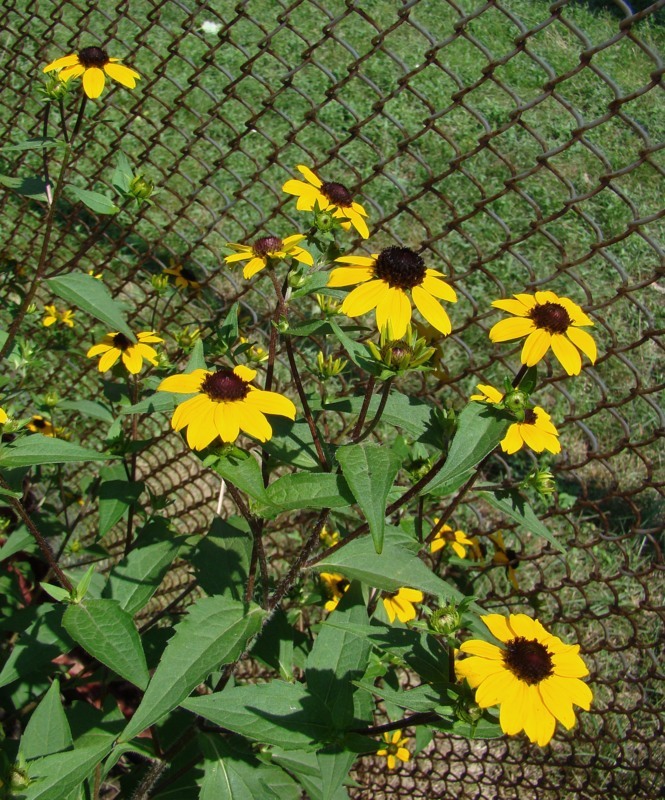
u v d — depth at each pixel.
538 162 0.48
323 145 1.26
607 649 0.54
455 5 0.48
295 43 1.46
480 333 0.94
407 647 0.43
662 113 1.33
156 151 1.15
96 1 0.66
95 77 0.52
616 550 0.74
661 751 0.62
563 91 1.36
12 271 0.70
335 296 0.46
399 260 0.43
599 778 0.62
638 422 0.84
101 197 0.54
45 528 0.63
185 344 0.58
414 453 0.52
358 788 0.65
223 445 0.40
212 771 0.46
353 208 0.48
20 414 0.73
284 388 0.63
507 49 1.44
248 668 0.70
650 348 0.91
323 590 0.57
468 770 0.65
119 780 0.56
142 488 0.55
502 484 0.48
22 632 0.51
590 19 1.42
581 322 0.43
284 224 1.07
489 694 0.38
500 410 0.40
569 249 1.10
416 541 0.46
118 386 0.61
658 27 1.45
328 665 0.45
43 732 0.44
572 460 0.81
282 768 0.52
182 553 0.53
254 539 0.43
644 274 1.07
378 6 1.49
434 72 1.43
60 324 0.69
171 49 0.61
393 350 0.41
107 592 0.49
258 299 0.84
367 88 1.40
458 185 1.21
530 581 0.72
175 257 0.66
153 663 0.53
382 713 0.62
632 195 1.20
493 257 0.51
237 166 1.17
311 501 0.41
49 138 0.52
